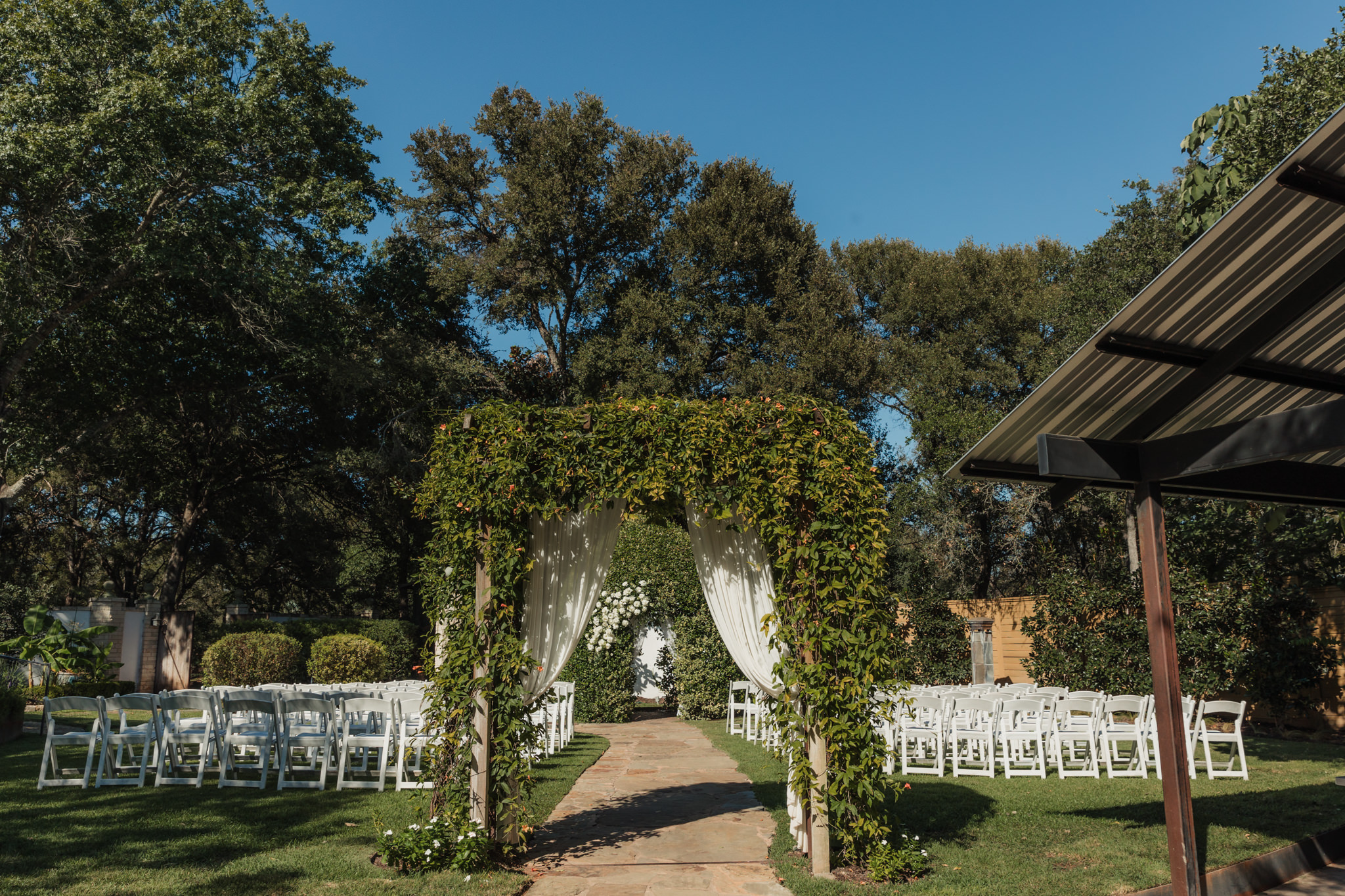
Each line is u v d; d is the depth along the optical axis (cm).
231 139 1662
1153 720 879
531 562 544
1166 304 402
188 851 518
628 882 493
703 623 1477
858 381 2345
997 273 2498
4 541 2452
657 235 2648
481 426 551
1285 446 393
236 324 1942
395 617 3316
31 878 455
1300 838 555
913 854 504
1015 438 500
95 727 745
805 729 530
